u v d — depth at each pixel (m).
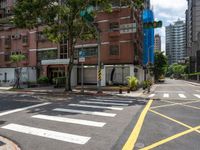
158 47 120.19
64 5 27.25
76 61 40.56
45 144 7.54
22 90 31.39
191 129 9.27
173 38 165.38
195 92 31.14
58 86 36.47
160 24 23.31
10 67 49.91
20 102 17.62
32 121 10.84
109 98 21.02
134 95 24.95
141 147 7.10
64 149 7.04
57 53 44.81
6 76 48.09
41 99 19.80
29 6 25.28
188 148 7.01
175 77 164.75
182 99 20.86
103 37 40.00
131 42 38.12
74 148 7.12
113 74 39.41
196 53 105.00
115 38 39.16
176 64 153.38
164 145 7.29
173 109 14.45
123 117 11.68
